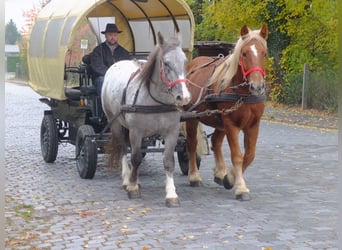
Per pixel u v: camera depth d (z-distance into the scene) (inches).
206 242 242.8
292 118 717.3
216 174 358.0
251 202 312.0
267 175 386.0
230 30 826.2
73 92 398.6
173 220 278.2
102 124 390.0
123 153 352.8
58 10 422.3
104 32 400.2
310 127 648.4
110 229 265.1
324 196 324.5
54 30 401.7
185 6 386.0
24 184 366.9
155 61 296.0
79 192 342.6
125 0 419.5
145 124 304.7
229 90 307.4
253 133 317.1
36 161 453.4
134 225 270.8
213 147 359.6
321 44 773.3
